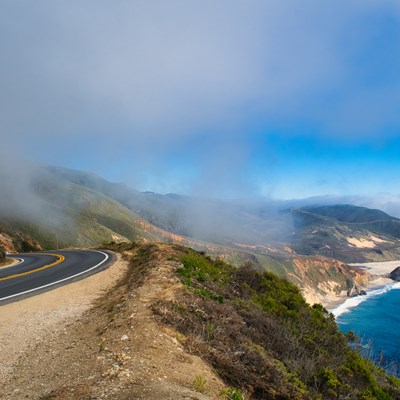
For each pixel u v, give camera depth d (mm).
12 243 80938
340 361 10727
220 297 11148
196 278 13711
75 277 16688
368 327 69812
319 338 12375
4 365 6691
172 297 9914
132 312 8859
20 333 8555
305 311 14984
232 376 6516
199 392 5289
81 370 5969
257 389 6531
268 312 12883
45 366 6461
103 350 6719
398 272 175125
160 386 5176
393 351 50031
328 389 7965
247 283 17531
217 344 7566
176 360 6355
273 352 8930
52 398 5039
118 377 5410
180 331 7820
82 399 4852
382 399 9383
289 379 7391
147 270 14703
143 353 6383
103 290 13523
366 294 133500
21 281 15992
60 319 9641
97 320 9172
